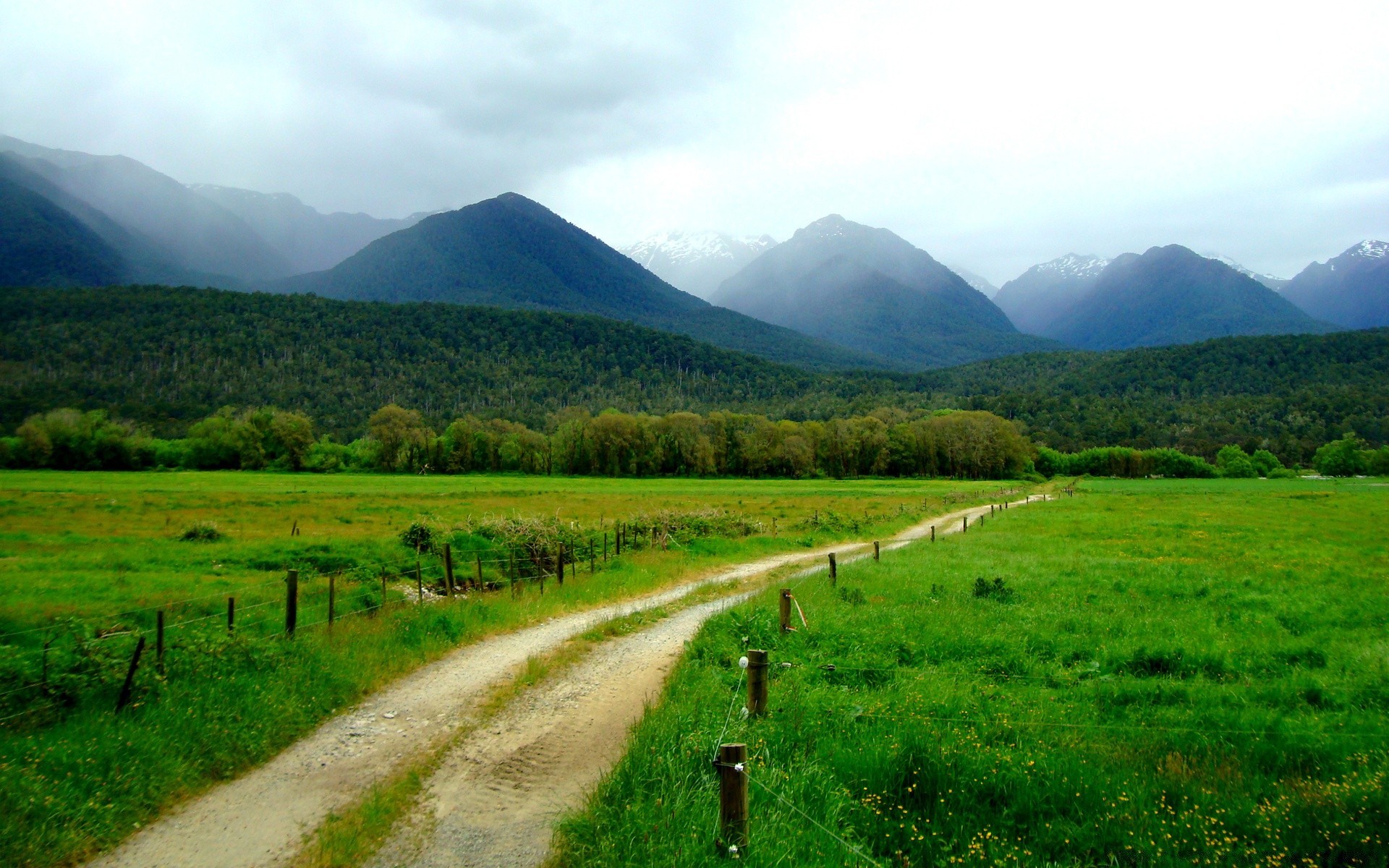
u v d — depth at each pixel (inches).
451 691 481.4
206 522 1409.9
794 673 453.1
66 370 7687.0
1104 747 344.8
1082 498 3083.2
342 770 362.0
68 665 425.4
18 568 914.7
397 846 288.7
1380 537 1472.7
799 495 3218.5
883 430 5457.7
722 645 542.6
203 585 819.4
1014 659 502.0
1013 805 296.0
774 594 727.7
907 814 291.1
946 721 374.0
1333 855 260.4
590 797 304.0
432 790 338.6
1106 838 273.6
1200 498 3097.9
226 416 5049.2
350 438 6914.4
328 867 274.1
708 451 5157.5
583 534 1216.2
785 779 303.9
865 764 315.9
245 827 307.3
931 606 672.4
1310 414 7239.2
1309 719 385.4
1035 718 379.2
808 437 5344.5
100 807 306.2
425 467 4977.9
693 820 271.4
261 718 401.7
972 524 1873.8
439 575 906.7
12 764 327.0
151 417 6737.2
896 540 1574.8
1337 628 607.5
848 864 251.0
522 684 490.9
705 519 1598.2
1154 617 635.5
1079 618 622.5
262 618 609.3
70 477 3540.8
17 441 4195.4
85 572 893.2
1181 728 370.3
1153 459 5826.8
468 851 284.7
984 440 5388.8
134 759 343.6
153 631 538.6
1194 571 949.2
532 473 5137.8
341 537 1270.9
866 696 418.0
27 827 286.4
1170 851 263.4
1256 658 503.8
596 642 610.2
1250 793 304.2
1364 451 5723.4
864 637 546.9
